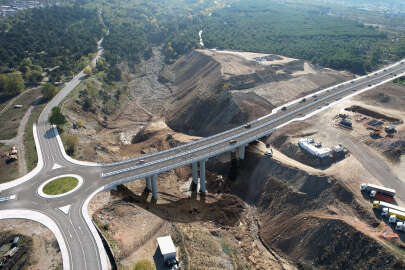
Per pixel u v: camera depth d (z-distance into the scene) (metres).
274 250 81.12
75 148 109.25
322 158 98.31
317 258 74.19
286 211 88.06
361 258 68.81
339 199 83.56
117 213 82.25
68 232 72.69
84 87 159.38
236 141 107.56
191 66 199.25
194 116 142.12
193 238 79.25
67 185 87.94
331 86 163.88
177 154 101.81
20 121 123.50
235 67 171.25
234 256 77.25
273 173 99.31
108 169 95.94
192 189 106.75
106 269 64.75
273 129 116.50
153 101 175.38
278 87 154.00
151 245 73.88
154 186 95.56
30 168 95.62
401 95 142.75
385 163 95.81
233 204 98.12
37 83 160.50
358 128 114.12
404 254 65.81
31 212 78.00
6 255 65.88
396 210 75.56
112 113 156.62
